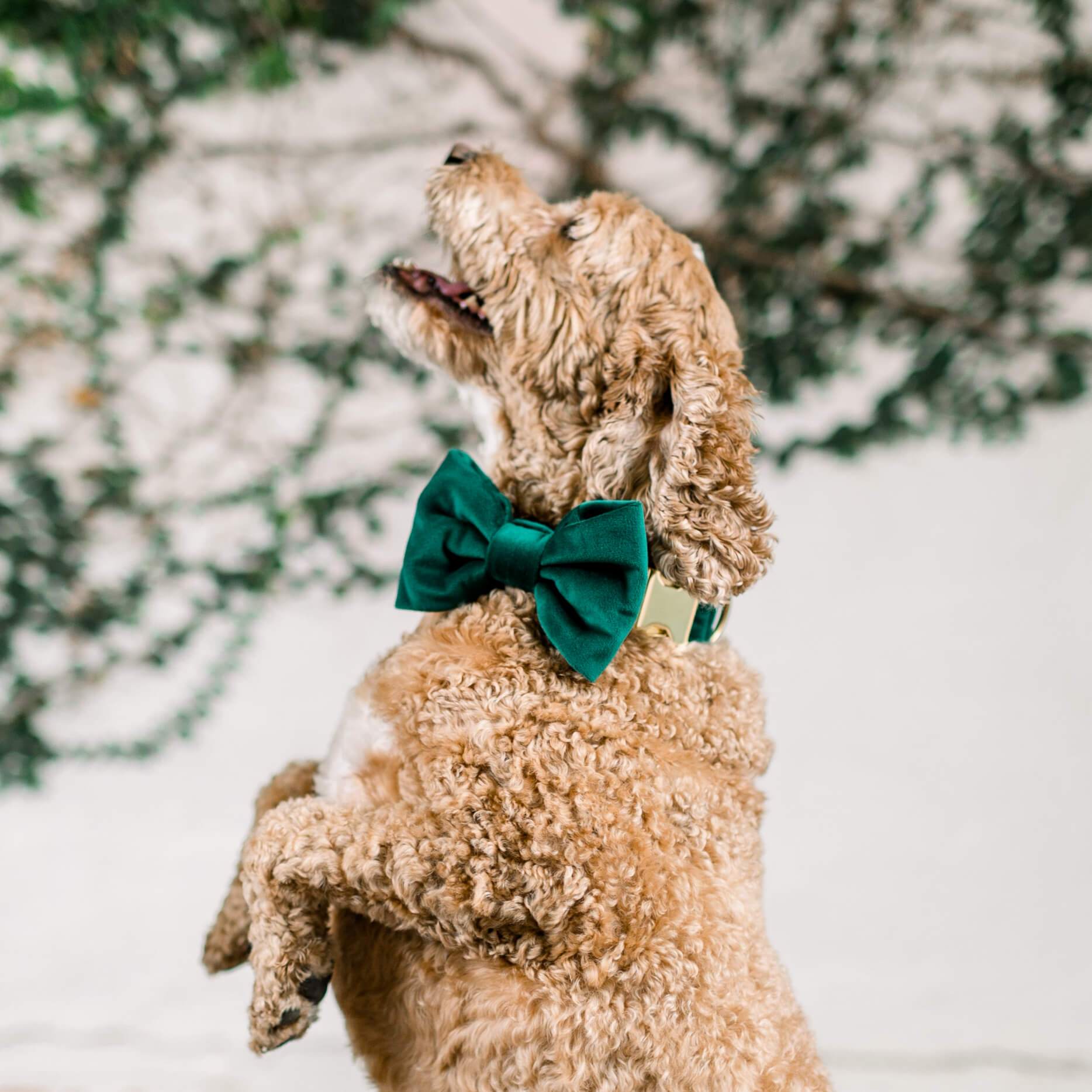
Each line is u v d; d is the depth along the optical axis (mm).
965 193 3914
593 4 3631
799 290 3930
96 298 3658
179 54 3428
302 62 3650
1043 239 3922
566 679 1578
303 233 3824
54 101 3332
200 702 3865
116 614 3809
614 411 1712
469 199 1881
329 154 3787
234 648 3926
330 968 1604
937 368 4027
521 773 1463
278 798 1854
